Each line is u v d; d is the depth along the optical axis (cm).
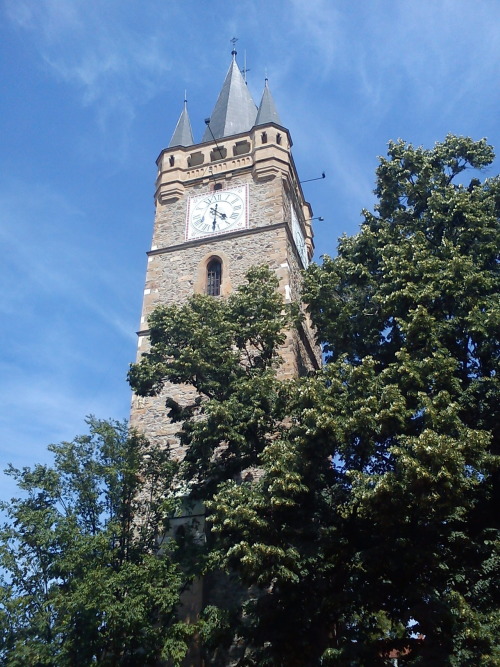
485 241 2016
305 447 1727
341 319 2050
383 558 1648
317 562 1698
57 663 1831
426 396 1647
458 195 2095
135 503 2178
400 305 1917
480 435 1569
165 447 2602
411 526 1688
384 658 1686
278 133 3419
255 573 1639
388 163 2366
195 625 1852
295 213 3516
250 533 1655
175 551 1980
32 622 1902
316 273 2175
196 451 1981
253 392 1967
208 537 2147
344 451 1750
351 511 1744
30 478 2078
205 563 1862
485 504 1769
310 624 1744
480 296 1866
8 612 1880
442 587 1656
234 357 2089
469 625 1463
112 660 1836
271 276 2358
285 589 1711
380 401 1677
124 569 1878
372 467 1800
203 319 2202
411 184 2291
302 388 1789
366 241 2195
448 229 2119
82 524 2052
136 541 2114
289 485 1644
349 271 2136
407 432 1714
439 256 2050
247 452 1973
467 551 1678
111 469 2088
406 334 1825
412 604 1636
